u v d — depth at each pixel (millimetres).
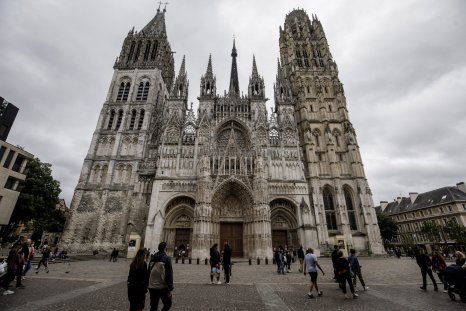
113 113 64125
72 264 32094
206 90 62625
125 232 50594
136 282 7746
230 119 58812
